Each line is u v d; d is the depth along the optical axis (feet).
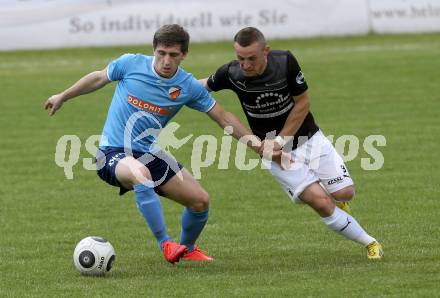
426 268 78.84
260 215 106.01
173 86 83.76
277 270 80.59
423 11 278.46
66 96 85.76
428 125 160.35
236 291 73.00
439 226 96.99
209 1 265.95
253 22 269.64
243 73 84.33
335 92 197.57
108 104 193.77
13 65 244.01
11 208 111.45
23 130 166.71
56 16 262.26
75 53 257.14
